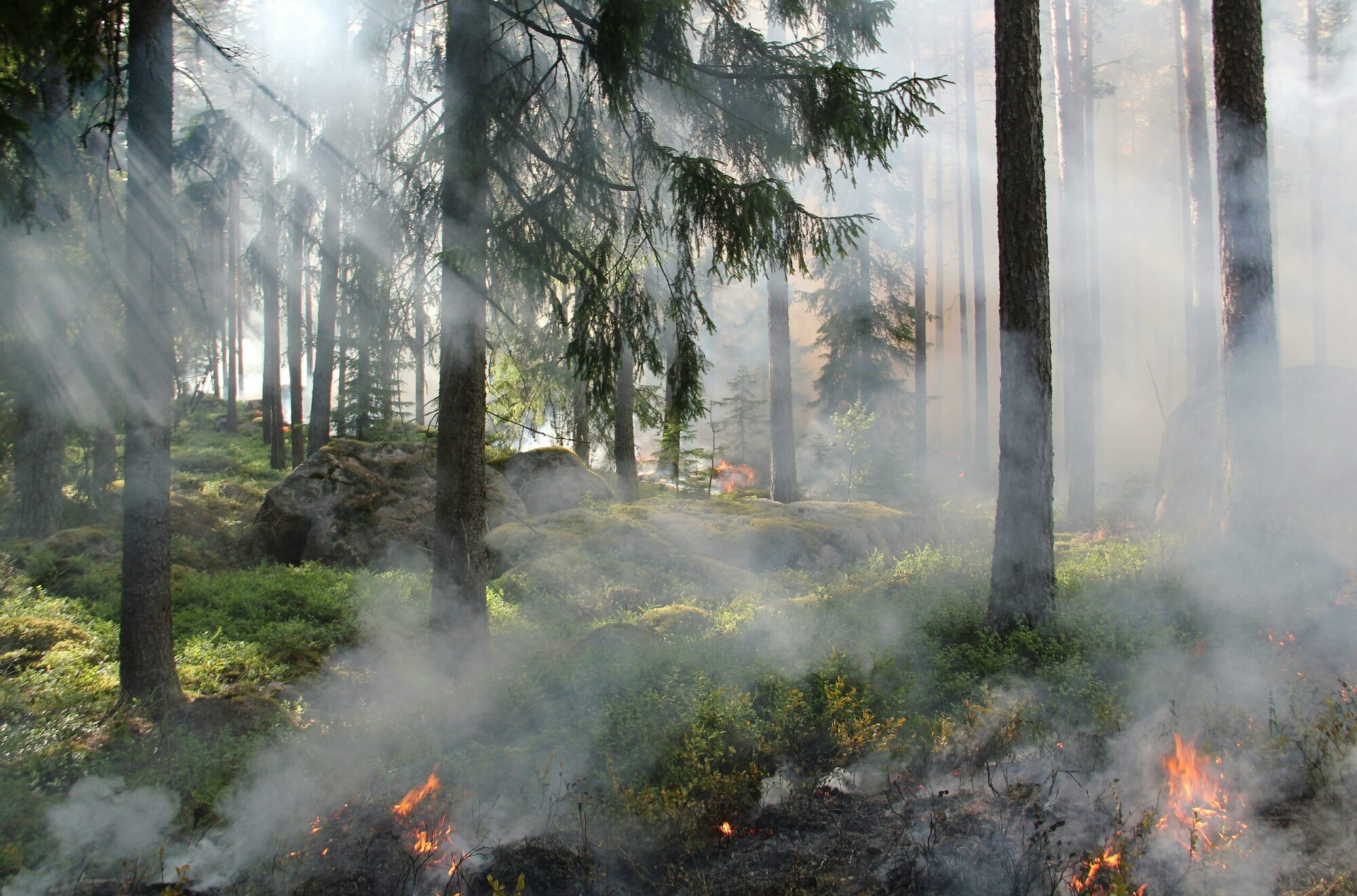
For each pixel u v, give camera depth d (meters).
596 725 6.88
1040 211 8.97
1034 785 5.62
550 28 8.84
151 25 7.34
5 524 12.92
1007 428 8.98
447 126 8.20
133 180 7.37
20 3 6.37
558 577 12.02
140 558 7.32
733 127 8.88
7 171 7.12
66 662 8.19
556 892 4.88
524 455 17.42
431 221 8.79
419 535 14.68
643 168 8.70
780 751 6.50
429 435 9.14
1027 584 8.72
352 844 5.34
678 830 5.38
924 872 4.79
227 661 8.90
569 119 8.68
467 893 4.86
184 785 6.03
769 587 11.98
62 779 6.00
